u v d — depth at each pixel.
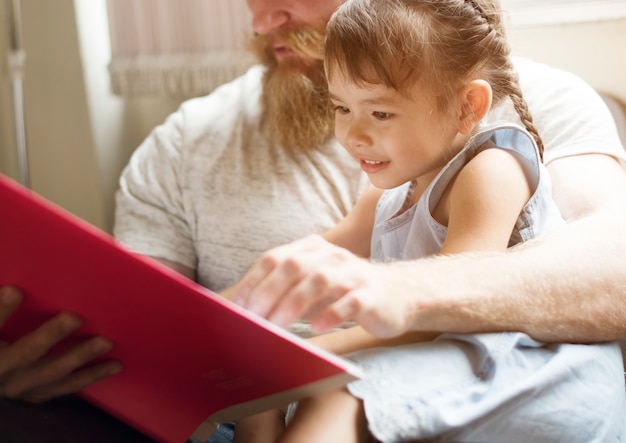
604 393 0.70
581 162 1.03
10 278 0.57
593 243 0.78
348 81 0.87
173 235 1.28
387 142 0.87
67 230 0.49
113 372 0.67
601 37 1.44
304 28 1.17
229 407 0.68
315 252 0.63
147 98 2.01
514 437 0.63
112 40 1.83
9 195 0.48
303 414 0.61
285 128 1.21
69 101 1.93
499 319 0.68
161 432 0.71
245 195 1.22
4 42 2.01
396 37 0.85
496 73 0.95
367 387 0.61
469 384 0.63
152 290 0.53
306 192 1.20
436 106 0.87
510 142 0.88
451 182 0.88
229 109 1.33
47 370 0.64
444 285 0.68
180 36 1.76
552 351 0.71
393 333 0.63
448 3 0.89
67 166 1.98
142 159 1.35
